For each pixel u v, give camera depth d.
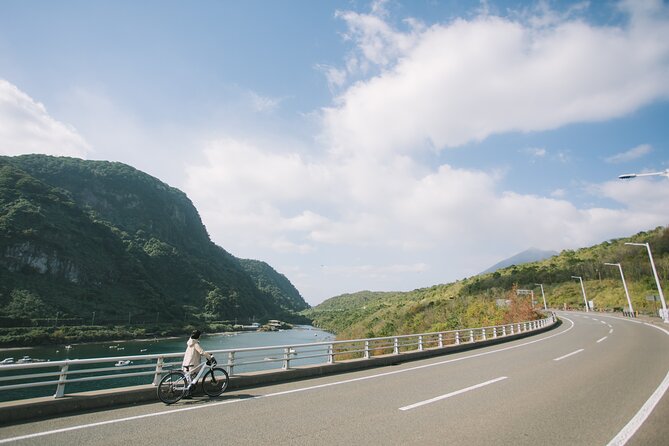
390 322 71.31
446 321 50.78
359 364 13.44
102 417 7.00
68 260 135.50
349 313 166.25
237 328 156.62
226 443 5.58
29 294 114.25
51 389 36.97
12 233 126.31
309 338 121.12
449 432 6.07
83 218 169.25
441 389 9.43
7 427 6.33
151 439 5.76
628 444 5.52
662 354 15.25
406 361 15.40
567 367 12.53
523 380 10.43
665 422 6.52
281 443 5.58
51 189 171.75
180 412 7.37
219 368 9.14
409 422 6.62
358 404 7.96
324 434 5.98
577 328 31.80
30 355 74.38
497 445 5.49
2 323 96.06
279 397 8.71
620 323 36.34
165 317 141.88
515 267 114.00
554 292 84.56
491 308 47.41
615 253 91.81
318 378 11.44
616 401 7.99
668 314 34.66
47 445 5.51
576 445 5.49
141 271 166.75
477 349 19.27
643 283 68.62
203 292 190.88
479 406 7.69
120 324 119.88
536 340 22.94
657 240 87.25
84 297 128.25
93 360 7.83
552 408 7.48
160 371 8.77
